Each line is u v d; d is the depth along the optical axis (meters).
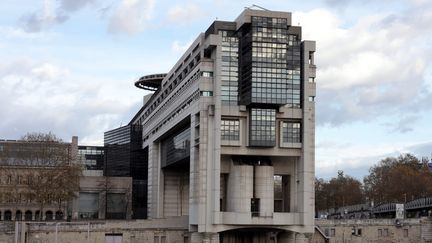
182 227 146.38
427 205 173.62
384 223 156.62
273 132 136.50
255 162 142.50
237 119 137.50
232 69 138.38
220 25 140.25
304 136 138.38
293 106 138.50
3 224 142.88
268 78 136.12
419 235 157.12
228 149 136.88
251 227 137.75
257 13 136.62
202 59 137.38
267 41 136.62
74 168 185.38
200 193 134.75
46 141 194.88
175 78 167.12
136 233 138.12
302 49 139.88
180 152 162.12
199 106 136.88
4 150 195.50
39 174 183.75
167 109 174.00
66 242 135.00
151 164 197.88
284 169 144.12
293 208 142.38
